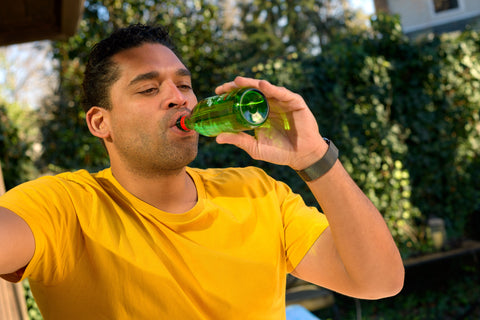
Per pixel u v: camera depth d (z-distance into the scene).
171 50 1.33
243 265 1.26
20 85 11.28
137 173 1.28
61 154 5.79
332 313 4.63
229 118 1.13
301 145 1.21
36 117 5.75
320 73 5.27
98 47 1.31
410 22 9.27
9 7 3.68
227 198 1.36
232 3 15.95
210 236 1.26
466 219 5.89
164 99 1.22
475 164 5.83
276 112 1.24
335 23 15.88
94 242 1.15
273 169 4.96
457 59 5.73
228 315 1.23
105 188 1.29
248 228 1.32
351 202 1.21
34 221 1.04
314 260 1.35
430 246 5.43
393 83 5.50
